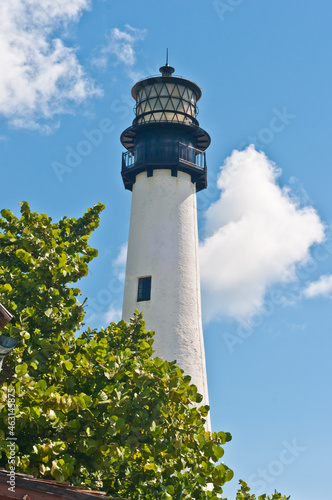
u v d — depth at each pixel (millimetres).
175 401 17969
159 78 35625
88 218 24266
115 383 16844
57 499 10672
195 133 35969
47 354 16625
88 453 15305
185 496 17375
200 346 32000
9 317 15023
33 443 15055
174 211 34094
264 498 27531
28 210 21969
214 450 17359
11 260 20312
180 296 32281
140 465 17141
